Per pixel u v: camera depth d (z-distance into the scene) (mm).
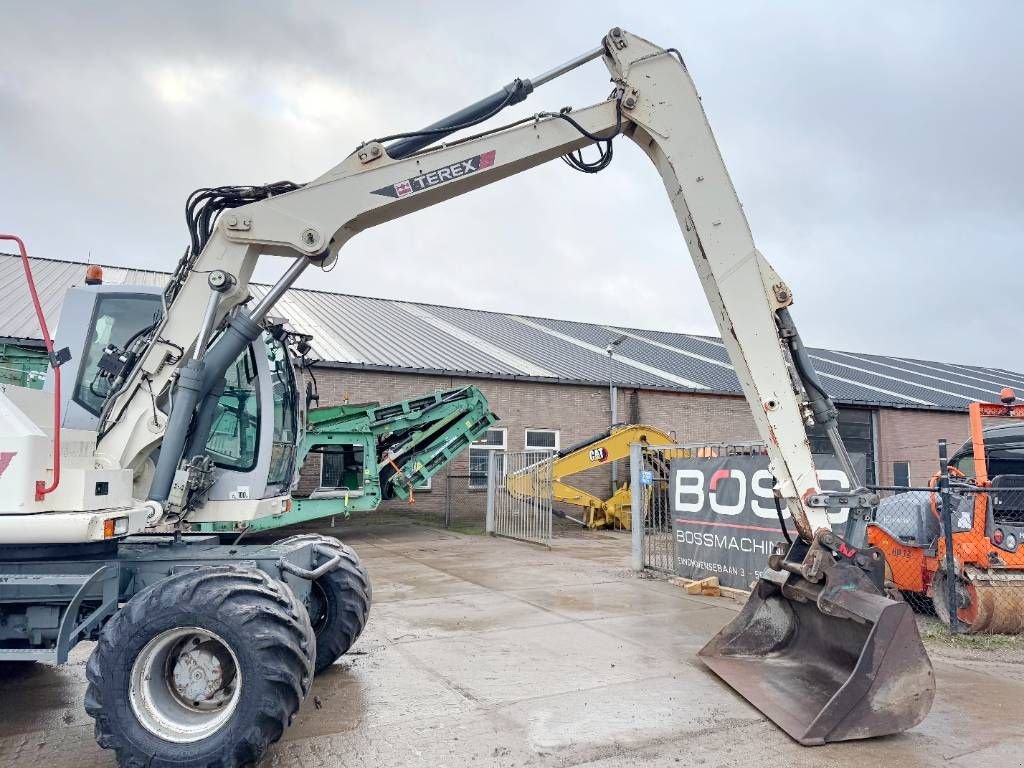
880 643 3926
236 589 3514
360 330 19281
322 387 15781
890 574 6898
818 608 4633
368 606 5145
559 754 3717
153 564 4160
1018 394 25828
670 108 4734
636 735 3969
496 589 8289
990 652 5801
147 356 4363
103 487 3826
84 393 4828
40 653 3645
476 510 17250
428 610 7145
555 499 15250
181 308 4418
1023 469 7906
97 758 3717
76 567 3967
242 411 5082
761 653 5129
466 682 4871
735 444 8133
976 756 3734
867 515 4465
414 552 11484
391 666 5230
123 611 3504
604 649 5707
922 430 22562
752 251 4605
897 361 30188
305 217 4512
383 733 3980
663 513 9820
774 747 3820
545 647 5766
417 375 16703
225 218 4469
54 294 15508
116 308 5000
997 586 6141
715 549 8188
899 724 3900
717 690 4715
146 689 3471
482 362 18297
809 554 4391
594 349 22812
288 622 3506
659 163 4875
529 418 17969
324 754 3709
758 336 4547
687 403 20062
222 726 3359
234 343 4395
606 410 19000
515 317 26062
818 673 4625
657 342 25812
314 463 15242
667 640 5984
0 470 3551
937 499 6863
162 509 4152
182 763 3311
